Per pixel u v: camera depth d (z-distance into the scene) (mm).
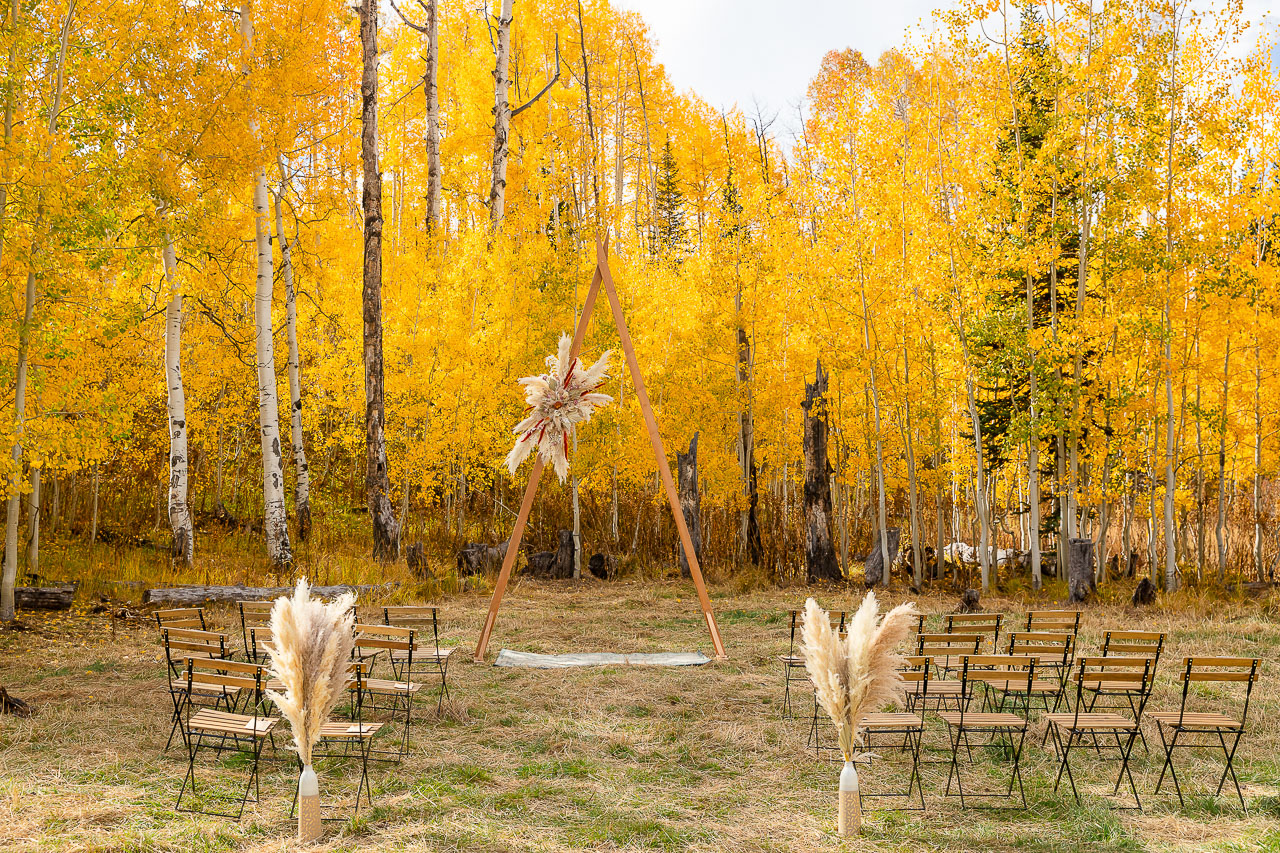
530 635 11352
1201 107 14938
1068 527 16094
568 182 22562
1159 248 14961
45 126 9977
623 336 10305
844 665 4910
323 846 4555
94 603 12055
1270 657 10031
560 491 20750
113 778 5516
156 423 19219
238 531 18922
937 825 5008
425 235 19406
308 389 21547
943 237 16031
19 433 10281
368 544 18891
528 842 4641
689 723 7172
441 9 27094
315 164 17531
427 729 6898
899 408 17328
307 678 4758
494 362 17484
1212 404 17453
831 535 17797
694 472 18703
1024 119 16719
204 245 12953
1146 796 5520
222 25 13617
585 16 28750
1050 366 15484
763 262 19094
